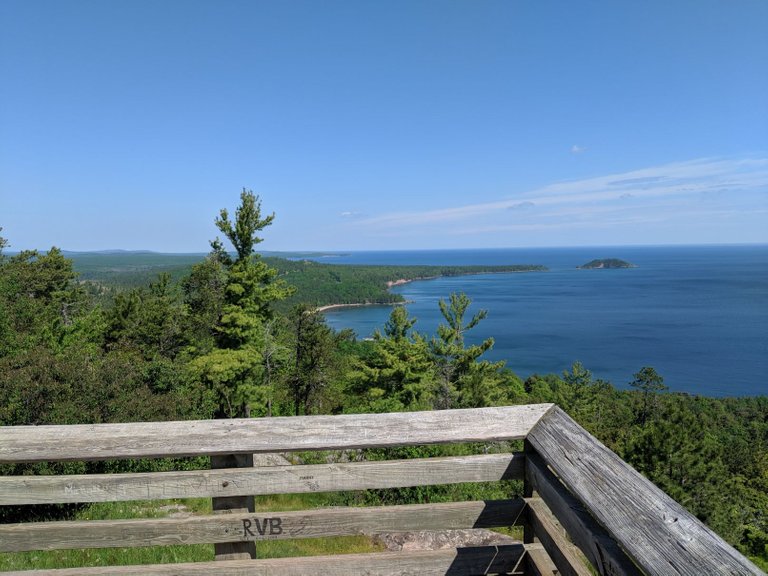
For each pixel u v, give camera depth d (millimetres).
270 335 25375
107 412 8609
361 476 1952
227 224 21359
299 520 1913
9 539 1891
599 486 1510
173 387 15812
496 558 1952
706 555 1114
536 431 1972
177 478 1904
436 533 4312
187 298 33000
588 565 3068
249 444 1907
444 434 1971
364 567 1909
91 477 1901
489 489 7930
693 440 21734
